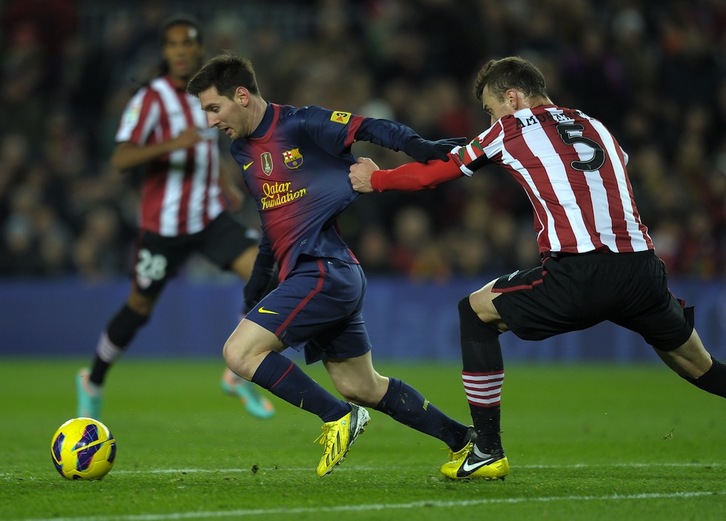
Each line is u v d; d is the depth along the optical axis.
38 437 27.19
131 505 16.64
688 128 58.66
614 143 19.16
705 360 19.50
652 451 24.48
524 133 18.88
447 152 19.23
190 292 53.50
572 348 52.84
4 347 54.34
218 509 16.33
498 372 19.22
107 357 29.33
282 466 21.86
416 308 52.00
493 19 59.62
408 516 15.71
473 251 52.47
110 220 54.34
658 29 64.44
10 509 16.33
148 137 29.80
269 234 19.88
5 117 59.44
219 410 33.97
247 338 18.83
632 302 18.42
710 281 50.59
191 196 29.70
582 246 18.23
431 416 19.83
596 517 15.71
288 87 57.50
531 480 19.50
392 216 54.34
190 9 64.94
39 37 63.56
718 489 18.48
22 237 54.12
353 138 19.42
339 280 19.27
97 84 60.72
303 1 66.12
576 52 58.31
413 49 59.00
